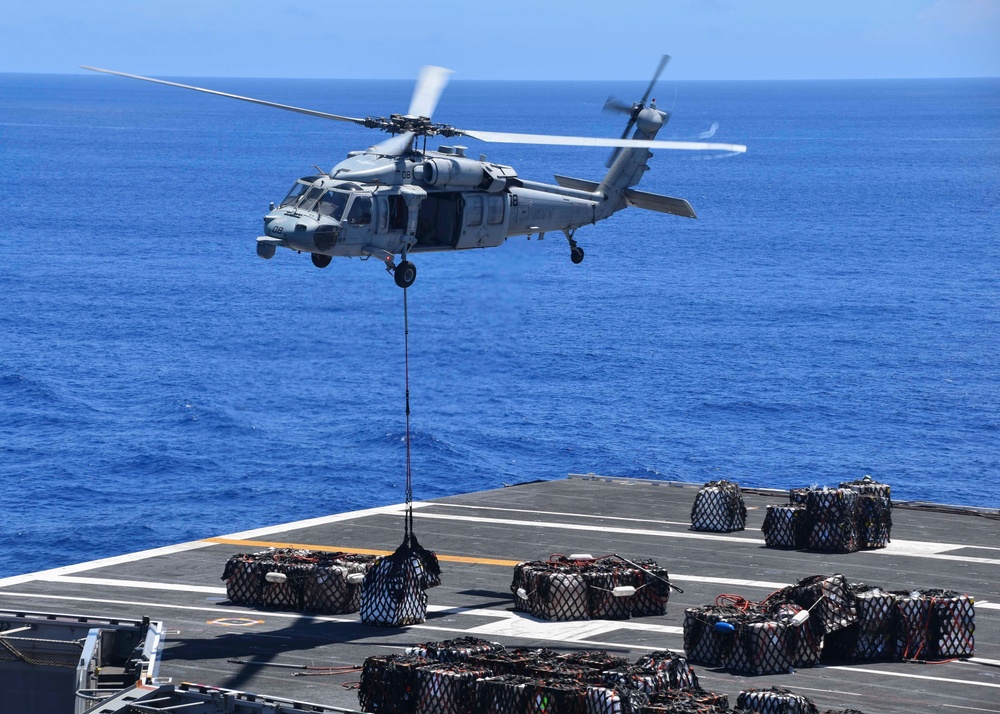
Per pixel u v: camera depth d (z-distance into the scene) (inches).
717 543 2898.6
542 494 3457.2
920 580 2571.4
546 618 2303.2
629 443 6973.4
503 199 2849.4
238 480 6171.3
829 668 2058.3
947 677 2005.4
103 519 5447.8
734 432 7239.2
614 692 1624.0
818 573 2623.0
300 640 2156.7
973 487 6043.3
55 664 2033.7
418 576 2283.5
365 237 2593.5
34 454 6505.9
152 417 7426.2
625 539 2935.5
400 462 6569.9
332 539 2942.9
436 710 1727.4
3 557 4874.5
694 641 2073.1
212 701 1686.8
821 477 6269.7
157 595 2472.9
